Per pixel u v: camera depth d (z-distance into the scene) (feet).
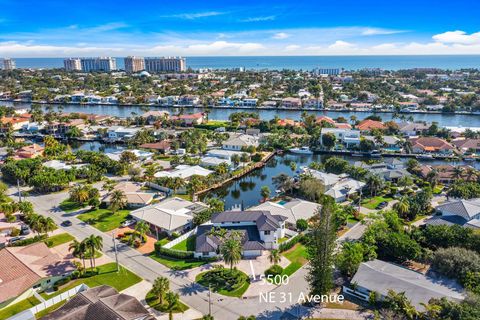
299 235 344.08
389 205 423.23
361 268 273.33
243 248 314.35
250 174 572.92
